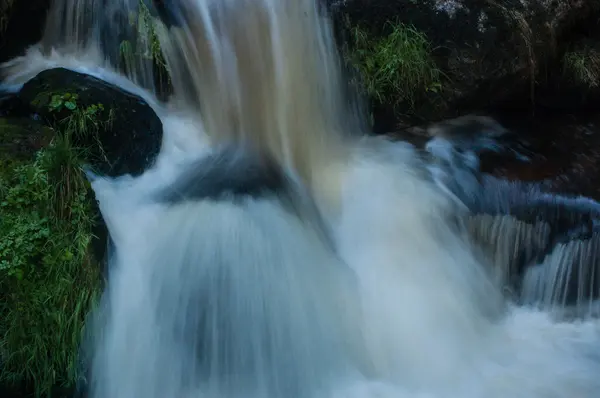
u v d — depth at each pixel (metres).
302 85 6.18
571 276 5.57
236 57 5.96
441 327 5.30
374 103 6.48
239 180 5.46
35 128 4.94
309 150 6.16
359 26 6.35
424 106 6.59
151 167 5.45
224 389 4.65
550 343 5.36
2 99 5.34
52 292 4.12
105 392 4.41
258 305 4.73
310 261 5.03
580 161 6.33
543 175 6.10
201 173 5.53
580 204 5.73
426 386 4.93
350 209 5.71
